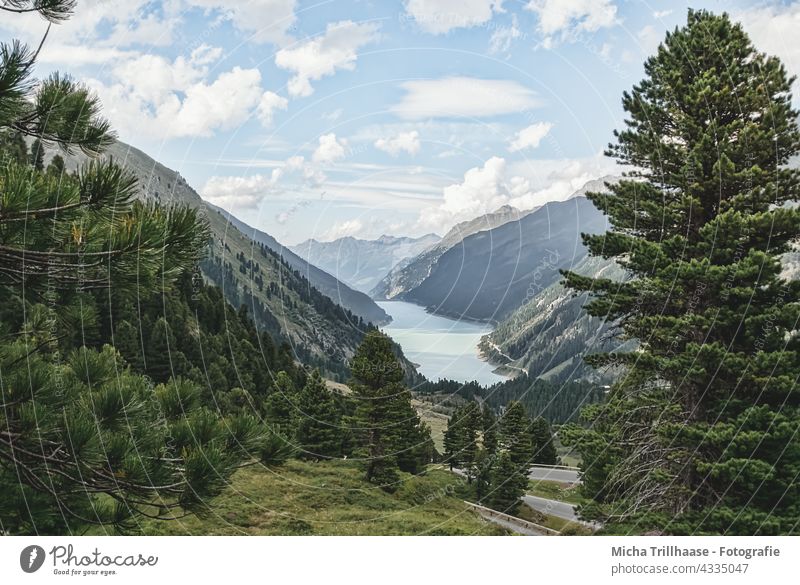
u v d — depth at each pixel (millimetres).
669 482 15609
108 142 6844
